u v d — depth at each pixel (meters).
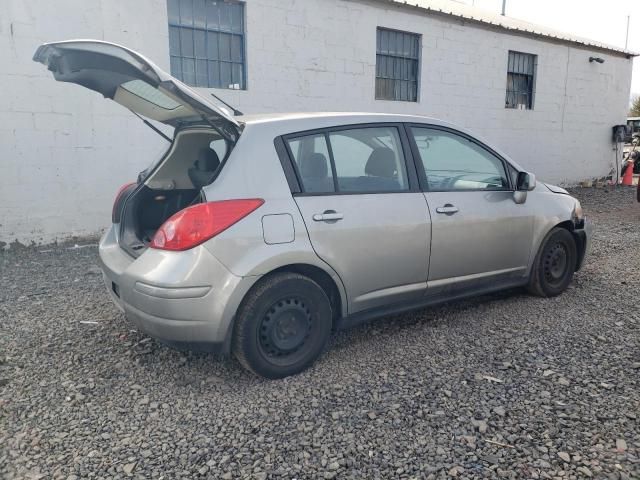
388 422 2.75
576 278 5.40
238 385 3.17
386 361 3.47
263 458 2.47
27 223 7.32
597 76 15.34
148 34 7.79
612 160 16.56
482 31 12.20
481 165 4.22
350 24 9.92
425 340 3.81
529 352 3.58
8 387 3.16
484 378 3.21
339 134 3.50
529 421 2.74
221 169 3.07
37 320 4.31
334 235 3.29
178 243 2.92
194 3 8.28
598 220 9.55
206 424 2.75
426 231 3.72
